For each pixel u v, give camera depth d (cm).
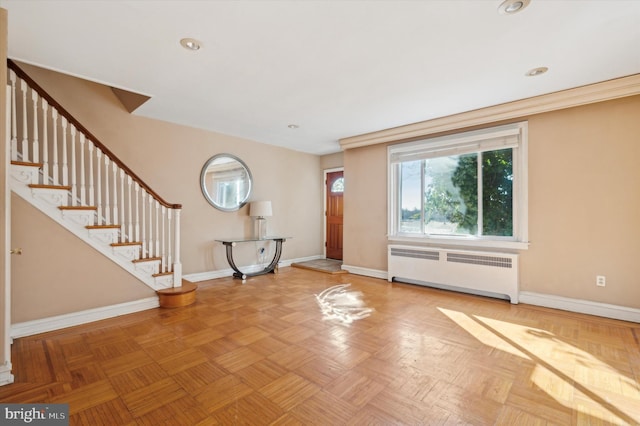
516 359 225
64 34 218
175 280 363
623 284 303
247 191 534
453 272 404
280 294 400
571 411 167
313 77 288
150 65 265
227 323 297
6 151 193
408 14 195
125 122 394
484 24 206
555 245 338
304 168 639
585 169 321
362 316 316
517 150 365
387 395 181
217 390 186
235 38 223
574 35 218
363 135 500
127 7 188
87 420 159
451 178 428
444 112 390
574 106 324
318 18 199
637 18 198
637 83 284
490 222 391
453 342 254
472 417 162
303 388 188
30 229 268
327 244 669
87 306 299
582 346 246
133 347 244
